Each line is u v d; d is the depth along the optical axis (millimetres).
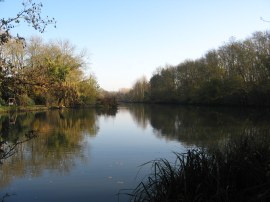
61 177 12766
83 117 42594
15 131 24359
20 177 12727
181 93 90500
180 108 70562
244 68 61594
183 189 6984
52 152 17531
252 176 7133
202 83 75062
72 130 27734
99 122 36312
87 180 12344
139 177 12672
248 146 8805
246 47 61656
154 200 7102
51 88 7473
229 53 65250
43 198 10477
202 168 7410
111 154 17266
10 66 6621
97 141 21719
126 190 11141
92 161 15523
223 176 7172
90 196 10617
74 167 14367
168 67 99688
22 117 38688
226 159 8016
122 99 152625
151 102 111188
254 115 42750
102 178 12602
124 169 13984
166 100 99062
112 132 26875
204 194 6730
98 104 71562
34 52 44312
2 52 7137
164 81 99000
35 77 6918
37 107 51500
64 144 20203
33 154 16875
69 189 11312
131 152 17859
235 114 45500
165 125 32406
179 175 7395
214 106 71625
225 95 66062
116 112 57062
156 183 7508
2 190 11234
